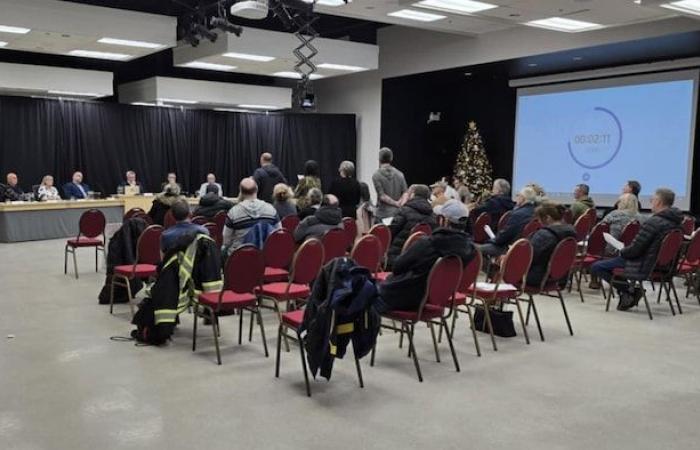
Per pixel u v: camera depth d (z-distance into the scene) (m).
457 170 12.60
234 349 4.75
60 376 4.12
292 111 15.43
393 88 13.36
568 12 7.50
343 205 7.83
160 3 10.48
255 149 14.89
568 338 5.20
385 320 5.58
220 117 14.57
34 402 3.69
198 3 10.09
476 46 11.02
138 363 4.40
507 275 4.79
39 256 9.13
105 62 13.99
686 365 4.54
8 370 4.22
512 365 4.49
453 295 4.35
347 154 14.45
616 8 7.31
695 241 6.21
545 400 3.85
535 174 11.93
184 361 4.46
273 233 5.30
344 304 3.70
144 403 3.70
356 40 12.82
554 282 5.18
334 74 11.76
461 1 7.04
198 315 4.91
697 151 9.87
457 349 4.85
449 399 3.84
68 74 12.13
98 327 5.31
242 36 9.61
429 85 13.65
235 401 3.75
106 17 8.62
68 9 8.33
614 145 10.71
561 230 5.11
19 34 8.52
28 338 4.97
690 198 9.85
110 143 13.26
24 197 11.11
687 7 6.26
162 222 7.19
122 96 14.38
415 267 4.15
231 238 5.47
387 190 7.78
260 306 4.94
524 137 12.08
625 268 6.03
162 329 4.69
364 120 14.15
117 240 5.97
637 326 5.60
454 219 6.60
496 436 3.35
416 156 13.77
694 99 9.74
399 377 4.21
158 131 13.85
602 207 10.89
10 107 12.03
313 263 4.83
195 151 14.34
